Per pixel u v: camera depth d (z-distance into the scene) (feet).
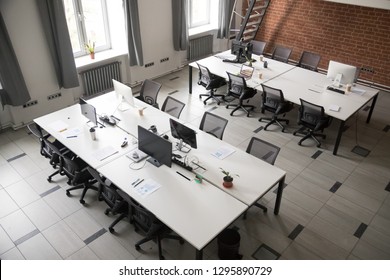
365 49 28.22
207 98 25.66
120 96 20.62
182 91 27.71
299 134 22.25
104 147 16.20
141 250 14.43
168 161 14.28
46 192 17.48
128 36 25.94
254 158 15.46
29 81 22.27
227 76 23.85
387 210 16.56
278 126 23.12
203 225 12.07
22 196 17.21
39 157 19.98
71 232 15.28
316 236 15.14
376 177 18.63
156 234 13.16
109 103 20.06
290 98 21.18
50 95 23.65
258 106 25.46
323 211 16.43
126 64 27.50
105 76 26.30
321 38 30.42
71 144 16.42
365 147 21.12
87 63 24.90
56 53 22.54
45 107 23.68
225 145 16.30
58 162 17.24
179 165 14.97
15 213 16.24
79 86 25.43
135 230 15.34
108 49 27.71
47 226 15.57
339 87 22.45
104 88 26.61
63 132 17.35
